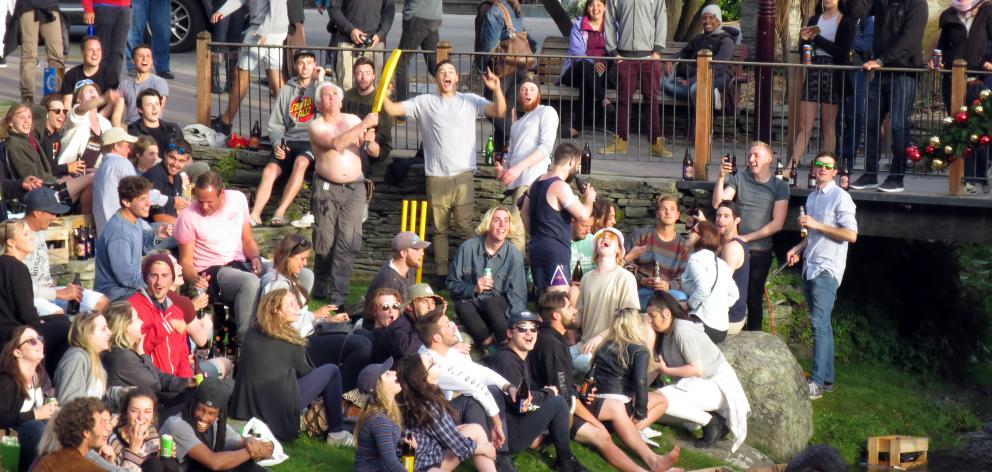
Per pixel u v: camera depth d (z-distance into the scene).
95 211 30.17
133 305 24.56
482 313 29.70
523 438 25.59
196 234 28.75
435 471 23.62
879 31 33.91
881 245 37.75
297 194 35.53
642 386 27.39
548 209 30.53
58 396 22.28
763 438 30.36
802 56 35.59
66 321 24.91
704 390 28.92
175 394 23.94
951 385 37.19
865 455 31.77
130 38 43.66
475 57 39.66
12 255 23.86
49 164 31.64
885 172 33.97
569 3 56.03
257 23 37.97
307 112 35.06
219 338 28.42
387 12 38.97
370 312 27.73
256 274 29.11
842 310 36.78
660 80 39.75
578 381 29.09
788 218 34.38
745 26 45.28
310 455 24.52
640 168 36.47
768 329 34.72
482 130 36.62
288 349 24.86
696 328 29.20
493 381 25.53
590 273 29.84
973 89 33.56
